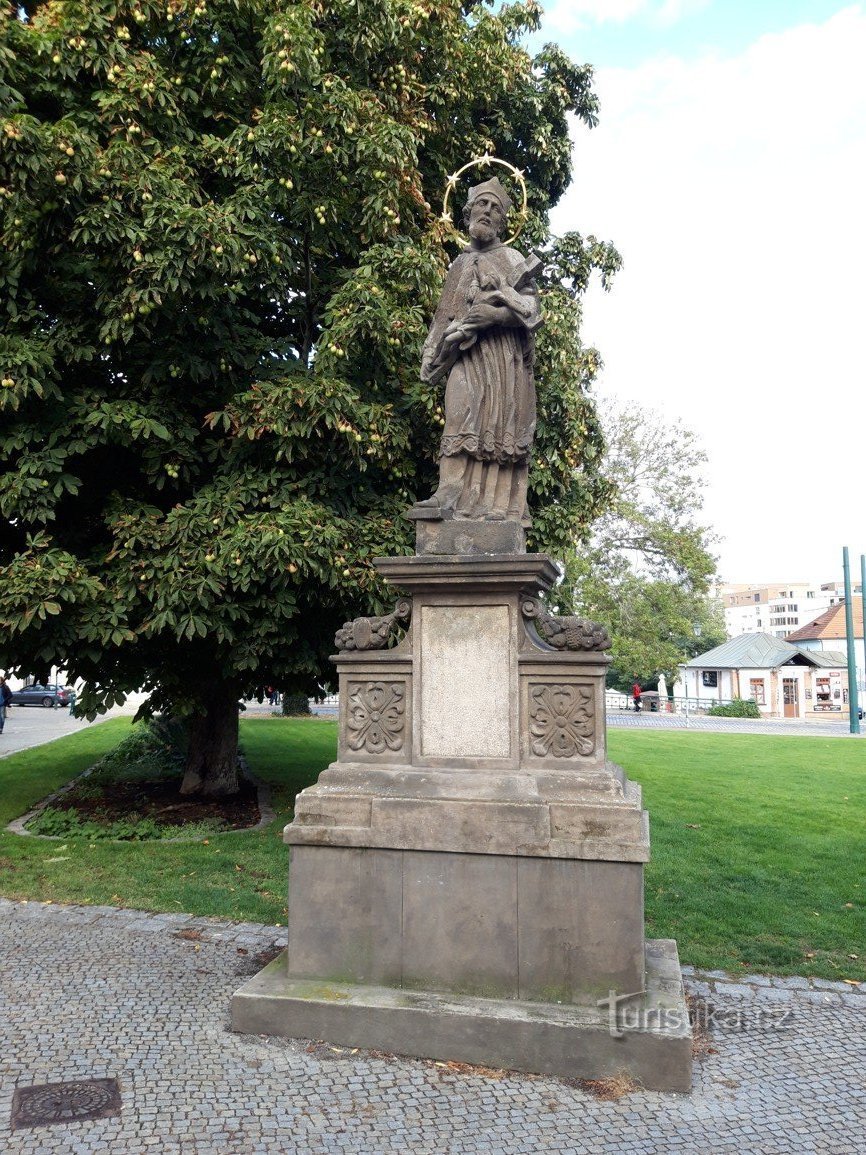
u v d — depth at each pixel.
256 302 10.38
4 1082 3.98
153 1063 4.16
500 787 4.61
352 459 8.89
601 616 34.19
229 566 8.20
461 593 4.89
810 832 9.48
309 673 10.39
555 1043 4.13
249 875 7.81
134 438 8.43
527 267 5.21
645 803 11.01
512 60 11.63
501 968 4.45
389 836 4.60
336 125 8.79
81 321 8.71
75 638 8.22
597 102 13.41
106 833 9.30
